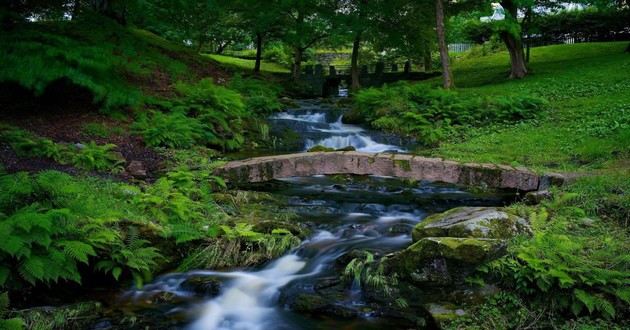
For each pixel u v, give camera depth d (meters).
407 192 9.91
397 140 14.30
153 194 7.89
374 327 5.19
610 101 14.30
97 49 11.70
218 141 13.00
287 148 13.96
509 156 11.09
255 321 5.44
